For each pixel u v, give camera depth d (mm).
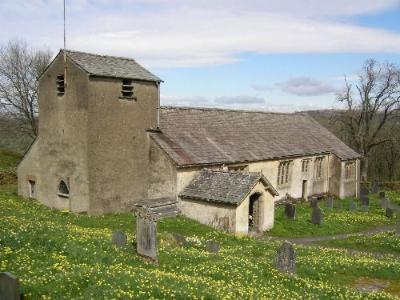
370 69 112750
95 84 31891
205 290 13477
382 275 20172
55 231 19453
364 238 31188
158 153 34719
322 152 51500
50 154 35094
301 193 49031
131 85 34125
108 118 32781
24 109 66562
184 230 29953
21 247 15695
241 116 47500
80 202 32688
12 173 51875
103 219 30953
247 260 20031
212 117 43406
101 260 16266
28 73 67375
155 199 34062
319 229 34938
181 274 16266
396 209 46656
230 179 33156
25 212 28281
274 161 43906
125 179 34031
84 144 32031
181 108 41469
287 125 52906
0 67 65938
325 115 80375
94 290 12289
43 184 36156
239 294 14031
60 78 33781
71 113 32938
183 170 34156
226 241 27484
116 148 33375
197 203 33062
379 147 77625
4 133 69000
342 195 53531
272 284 16484
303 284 17312
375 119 72438
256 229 33750
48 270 13664
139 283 13164
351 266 21078
